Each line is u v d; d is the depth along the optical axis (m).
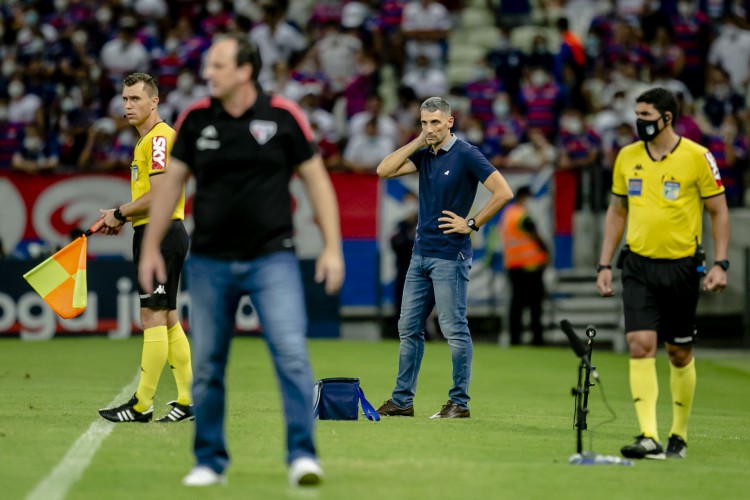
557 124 71.38
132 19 77.06
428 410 33.28
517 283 60.28
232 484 20.06
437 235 30.70
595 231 63.78
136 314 60.69
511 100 74.12
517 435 27.80
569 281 63.56
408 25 78.62
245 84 19.41
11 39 78.81
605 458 23.62
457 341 30.94
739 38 77.81
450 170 30.66
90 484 20.02
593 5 87.38
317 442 25.50
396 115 70.56
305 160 19.56
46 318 60.00
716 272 24.88
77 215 62.72
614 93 70.38
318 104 71.88
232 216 19.38
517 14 86.69
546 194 63.62
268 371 43.94
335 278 19.34
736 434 30.42
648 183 24.95
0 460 22.27
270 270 19.44
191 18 81.44
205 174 19.48
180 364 28.34
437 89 74.62
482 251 63.34
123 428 26.83
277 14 78.62
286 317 19.36
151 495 19.09
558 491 20.45
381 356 52.19
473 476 21.55
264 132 19.33
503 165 63.78
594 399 38.81
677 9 77.56
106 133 68.94
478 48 82.88
